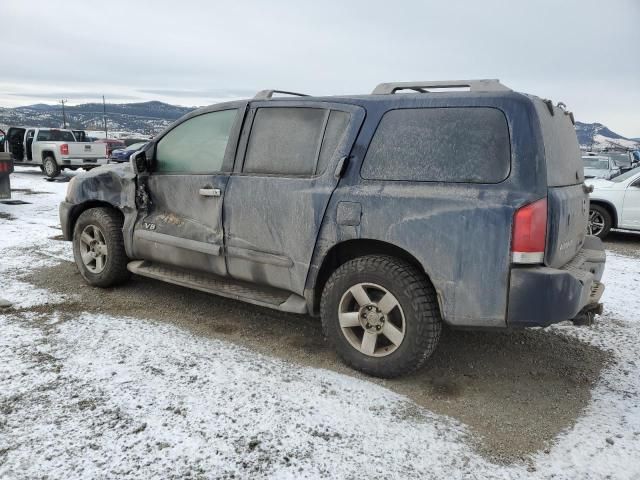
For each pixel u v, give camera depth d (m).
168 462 2.44
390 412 2.95
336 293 3.38
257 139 3.82
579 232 3.49
